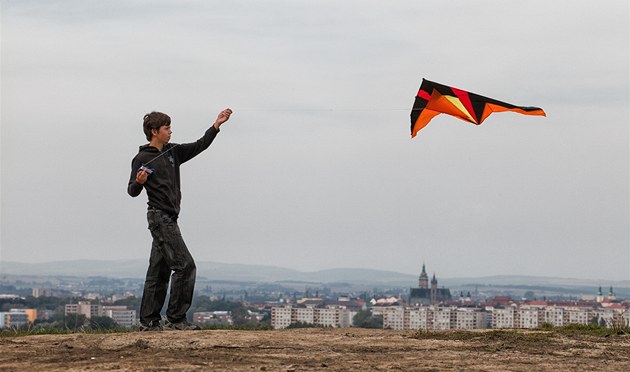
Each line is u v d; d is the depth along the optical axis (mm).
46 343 13320
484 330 15188
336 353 12445
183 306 14836
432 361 11898
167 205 14688
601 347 13312
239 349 12688
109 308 161750
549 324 16469
